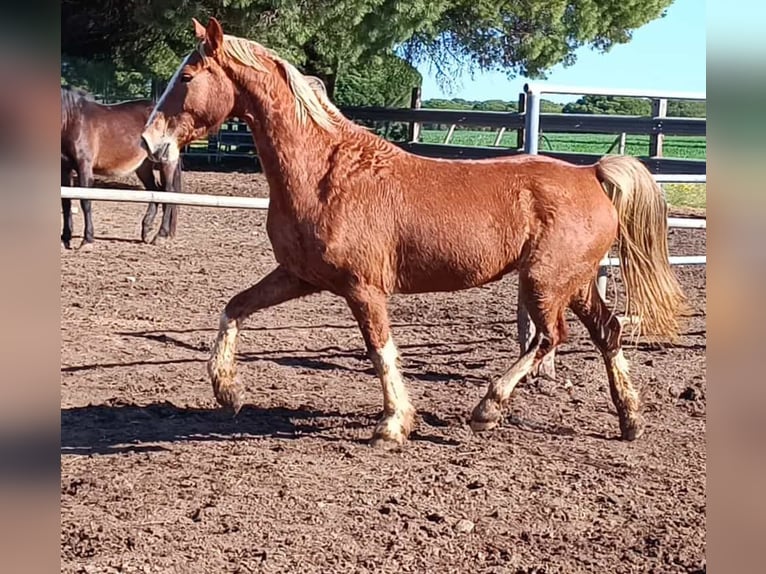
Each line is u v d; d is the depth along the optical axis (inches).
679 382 265.4
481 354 298.2
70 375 260.2
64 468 187.5
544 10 995.3
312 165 194.1
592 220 201.0
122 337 306.0
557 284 201.5
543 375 264.5
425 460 196.9
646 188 206.8
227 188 721.0
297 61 847.7
